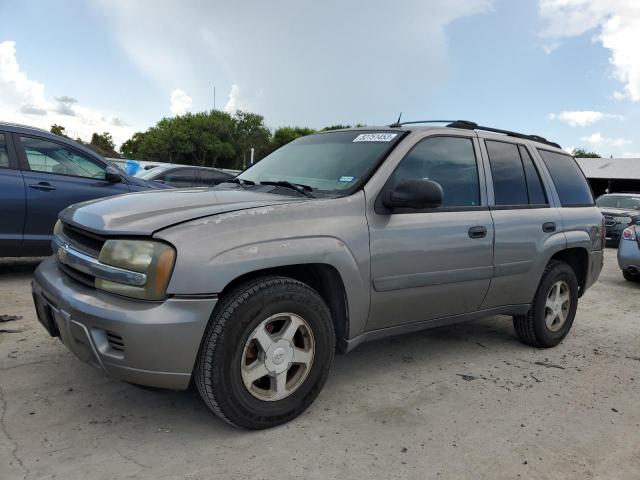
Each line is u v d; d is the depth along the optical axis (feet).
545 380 13.10
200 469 8.39
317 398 11.21
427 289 11.85
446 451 9.38
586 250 16.25
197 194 10.75
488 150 13.88
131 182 22.26
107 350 8.57
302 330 9.93
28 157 19.69
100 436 9.18
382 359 13.88
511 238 13.56
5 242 19.10
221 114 219.20
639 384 13.20
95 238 9.35
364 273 10.61
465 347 15.30
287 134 225.35
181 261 8.44
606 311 21.38
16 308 16.19
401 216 11.36
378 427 10.09
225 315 8.80
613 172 118.01
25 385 10.91
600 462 9.37
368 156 11.85
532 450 9.62
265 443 9.25
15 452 8.52
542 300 14.92
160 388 8.84
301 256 9.53
